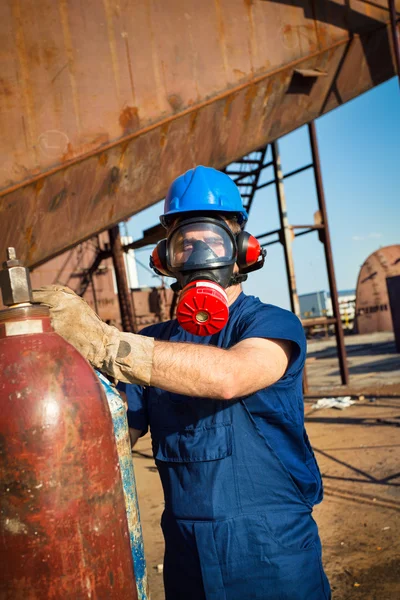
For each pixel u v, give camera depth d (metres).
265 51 4.95
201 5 4.60
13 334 0.78
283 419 1.41
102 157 4.09
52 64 3.83
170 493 1.44
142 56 4.23
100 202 4.34
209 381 1.08
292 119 5.70
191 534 1.37
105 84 4.05
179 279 1.41
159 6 4.36
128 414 1.56
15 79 3.69
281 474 1.39
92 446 0.76
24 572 0.70
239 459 1.37
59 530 0.71
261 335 1.30
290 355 1.38
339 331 10.20
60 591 0.70
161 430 1.47
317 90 5.66
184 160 4.79
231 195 1.54
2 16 3.67
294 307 9.37
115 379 1.03
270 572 1.32
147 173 4.53
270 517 1.35
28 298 0.81
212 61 4.61
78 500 0.73
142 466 6.06
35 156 3.74
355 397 8.62
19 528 0.70
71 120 3.89
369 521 3.80
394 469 4.78
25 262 4.15
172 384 1.06
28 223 3.95
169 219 1.56
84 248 20.20
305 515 1.43
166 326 1.72
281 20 5.12
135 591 0.79
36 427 0.72
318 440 6.16
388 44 6.03
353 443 5.82
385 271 26.34
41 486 0.71
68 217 4.18
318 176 9.57
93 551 0.73
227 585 1.33
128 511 0.96
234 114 4.95
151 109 4.25
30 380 0.74
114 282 20.55
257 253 1.53
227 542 1.33
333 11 5.48
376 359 14.19
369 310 26.61
